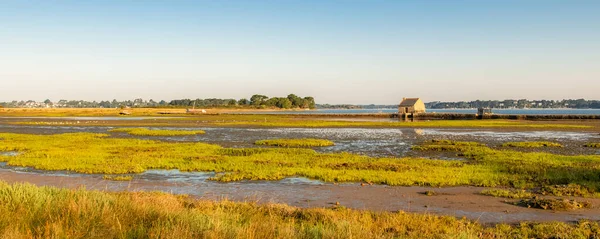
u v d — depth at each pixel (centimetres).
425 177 1956
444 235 1001
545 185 1806
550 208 1385
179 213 920
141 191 1552
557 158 2644
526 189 1752
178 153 2912
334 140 4206
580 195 1605
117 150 3083
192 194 1636
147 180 1941
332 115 12312
